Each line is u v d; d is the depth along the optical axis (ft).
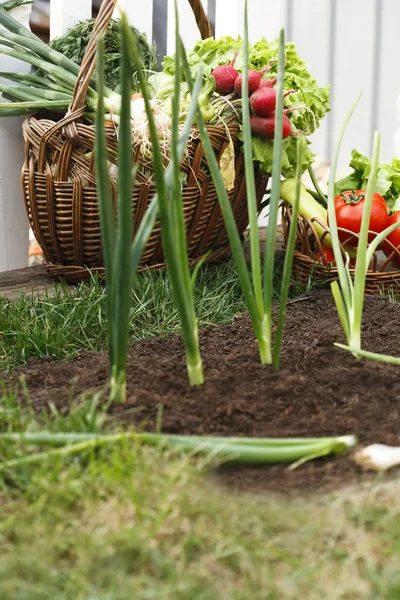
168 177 4.48
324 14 15.71
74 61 9.07
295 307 7.30
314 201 8.81
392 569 3.27
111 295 4.36
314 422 4.52
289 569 3.30
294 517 3.60
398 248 8.32
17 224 9.95
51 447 3.90
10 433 4.04
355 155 9.36
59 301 7.30
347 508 3.68
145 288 7.77
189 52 8.91
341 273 5.57
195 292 7.95
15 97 8.85
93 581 3.18
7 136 9.53
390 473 4.04
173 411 4.53
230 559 3.34
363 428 4.50
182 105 8.14
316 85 9.31
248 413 4.57
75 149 8.12
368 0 15.69
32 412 4.33
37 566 3.21
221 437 4.23
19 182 9.80
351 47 15.92
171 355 5.94
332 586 3.21
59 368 5.49
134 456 3.83
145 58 9.31
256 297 5.16
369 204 5.41
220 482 3.93
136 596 3.07
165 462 3.86
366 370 5.20
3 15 8.83
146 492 3.62
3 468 3.75
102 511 3.54
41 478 3.65
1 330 6.66
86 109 8.38
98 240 8.43
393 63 15.93
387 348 6.06
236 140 8.65
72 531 3.43
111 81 8.98
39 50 8.73
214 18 12.44
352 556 3.34
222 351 5.92
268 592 3.11
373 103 16.15
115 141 7.89
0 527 3.44
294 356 5.44
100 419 4.17
